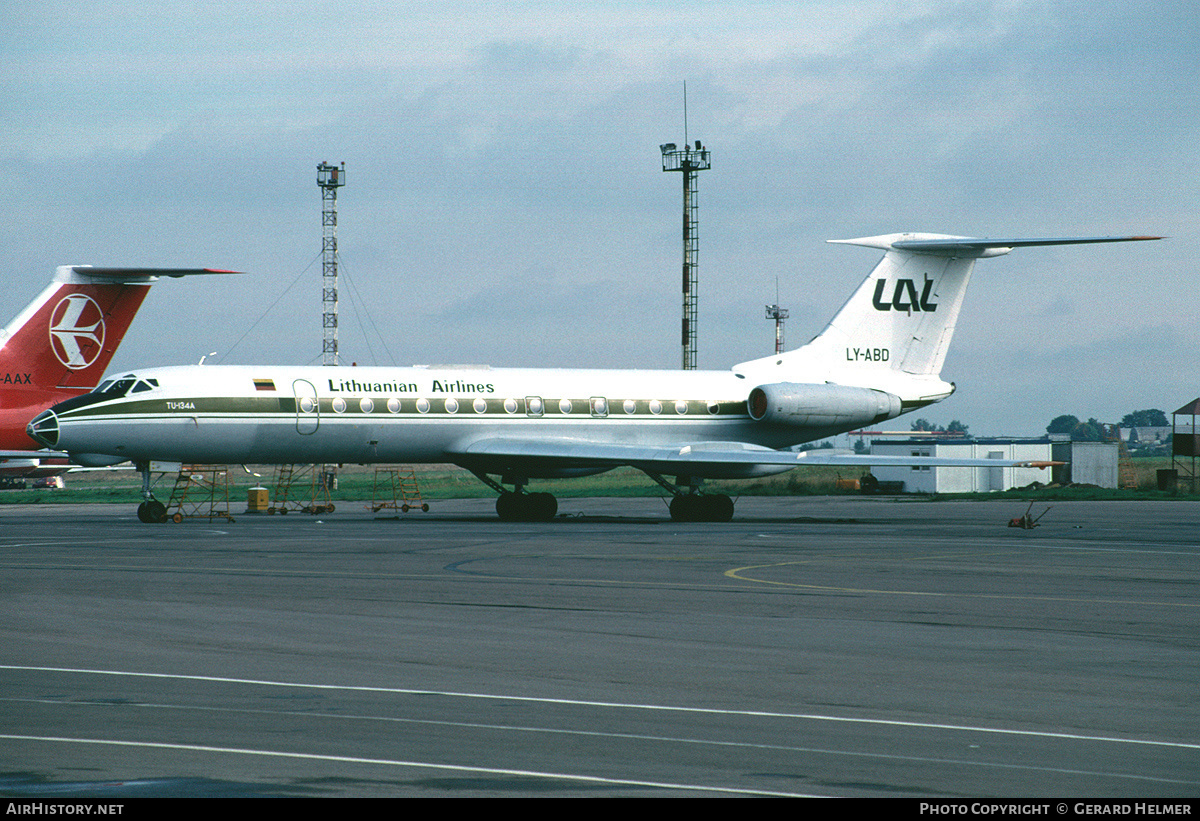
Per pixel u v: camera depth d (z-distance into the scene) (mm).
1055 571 77188
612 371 150000
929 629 52312
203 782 28328
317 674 41531
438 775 29047
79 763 29953
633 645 47875
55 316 135125
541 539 103500
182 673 41531
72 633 50062
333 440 133000
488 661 44250
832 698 38156
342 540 100875
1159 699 38250
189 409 126062
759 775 29266
